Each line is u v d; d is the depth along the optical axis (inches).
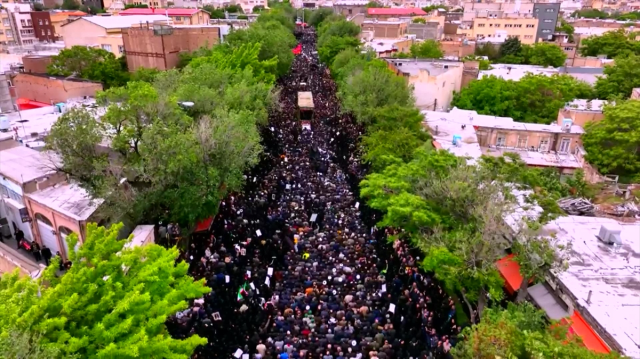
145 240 1044.5
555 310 898.1
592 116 1878.7
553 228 1099.3
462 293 983.0
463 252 898.1
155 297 674.2
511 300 1010.1
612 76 2310.5
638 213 1235.2
